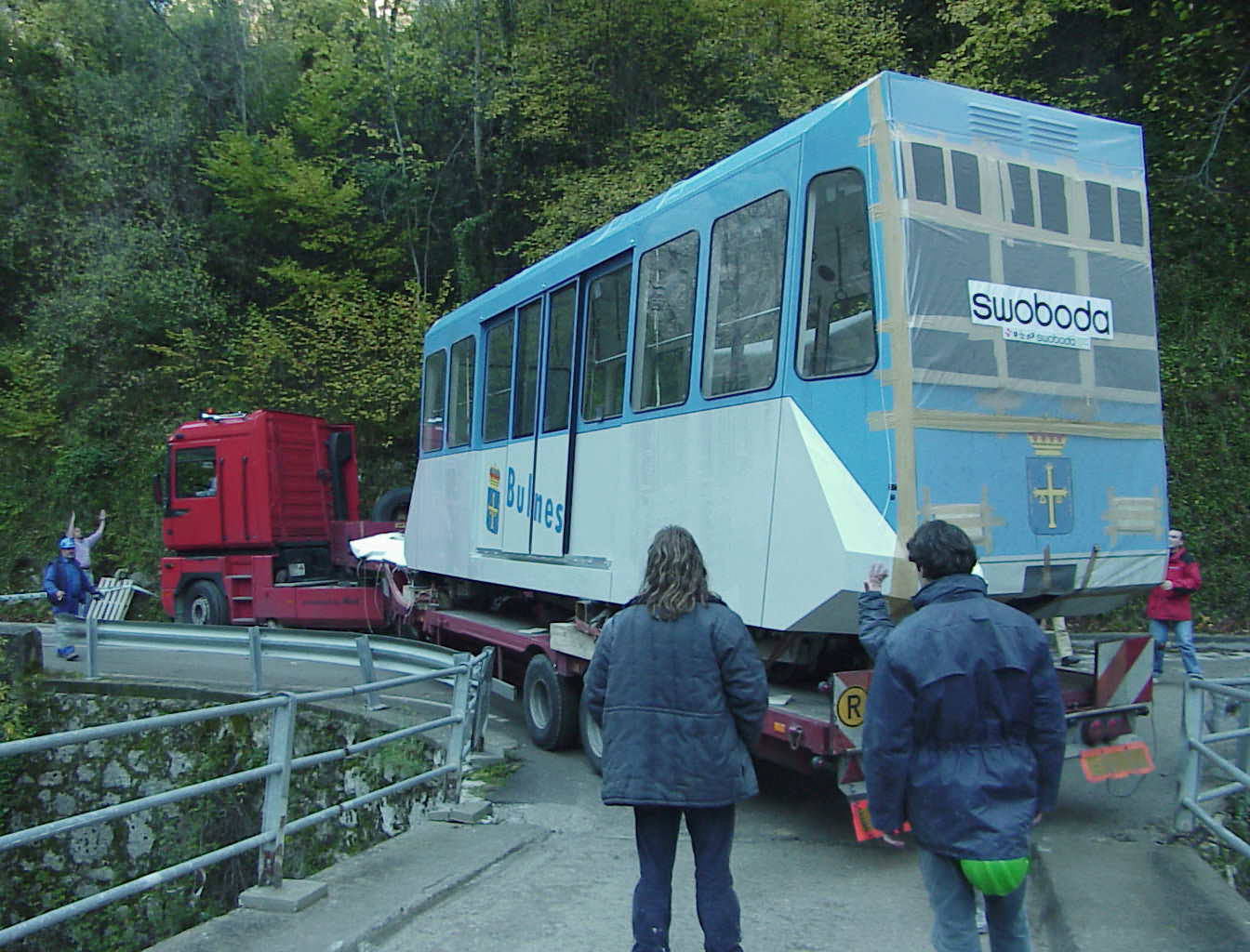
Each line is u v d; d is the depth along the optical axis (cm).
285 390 2202
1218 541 1512
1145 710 597
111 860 1094
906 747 319
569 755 870
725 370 637
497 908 510
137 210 2577
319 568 1602
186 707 1135
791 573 560
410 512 1267
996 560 525
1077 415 562
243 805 1023
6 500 2297
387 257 2450
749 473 603
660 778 373
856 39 2028
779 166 603
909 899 507
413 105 2588
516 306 970
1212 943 422
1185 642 1044
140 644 1227
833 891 521
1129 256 598
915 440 507
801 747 550
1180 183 1734
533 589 896
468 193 2542
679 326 693
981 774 314
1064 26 1850
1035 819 319
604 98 2286
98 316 2362
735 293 636
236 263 2595
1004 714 320
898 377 510
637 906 384
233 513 1566
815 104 1905
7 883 1112
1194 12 1661
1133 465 582
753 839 620
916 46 2175
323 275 2350
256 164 2461
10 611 2164
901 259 517
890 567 501
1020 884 316
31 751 398
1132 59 1819
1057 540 546
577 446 830
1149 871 515
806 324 570
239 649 1159
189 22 2789
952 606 329
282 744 538
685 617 389
